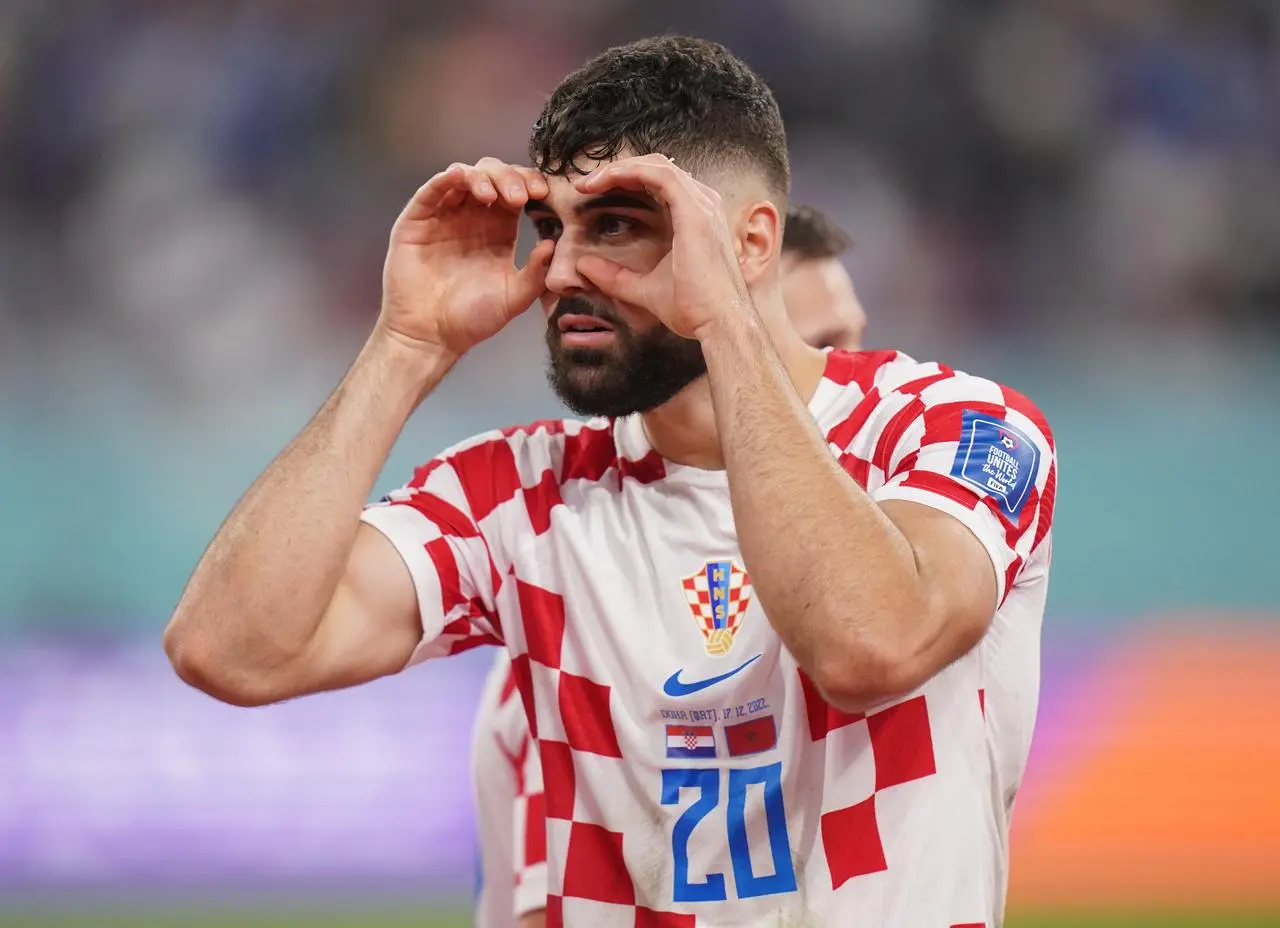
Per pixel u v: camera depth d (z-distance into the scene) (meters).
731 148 7.16
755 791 6.88
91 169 33.56
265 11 34.72
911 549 6.28
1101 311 35.28
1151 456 28.75
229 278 32.94
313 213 34.12
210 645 6.89
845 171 35.56
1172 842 18.16
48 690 19.56
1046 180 35.84
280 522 6.94
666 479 7.38
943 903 6.62
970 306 35.16
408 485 7.80
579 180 6.90
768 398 6.36
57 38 33.81
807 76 35.59
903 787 6.72
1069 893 17.00
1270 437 29.44
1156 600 24.45
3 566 24.44
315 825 18.28
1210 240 35.84
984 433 6.80
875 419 7.22
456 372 29.00
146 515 26.27
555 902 7.21
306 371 32.62
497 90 35.28
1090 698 21.05
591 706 7.21
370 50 34.94
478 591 7.59
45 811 18.28
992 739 7.01
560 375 7.02
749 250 7.30
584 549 7.33
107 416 29.86
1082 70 36.28
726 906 6.88
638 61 7.11
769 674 6.92
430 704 19.50
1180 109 36.41
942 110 35.81
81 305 32.69
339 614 7.17
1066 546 26.03
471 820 18.33
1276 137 36.72
